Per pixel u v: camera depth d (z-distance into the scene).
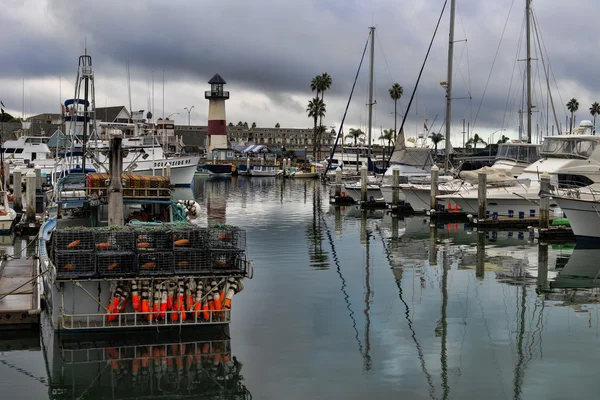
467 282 19.92
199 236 14.31
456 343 14.06
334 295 18.19
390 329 15.04
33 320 14.78
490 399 11.20
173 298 14.06
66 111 42.62
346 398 11.23
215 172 102.50
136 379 12.14
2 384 11.91
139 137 60.81
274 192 61.97
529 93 44.12
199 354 13.33
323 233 31.19
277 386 11.77
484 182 32.19
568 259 23.80
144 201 17.52
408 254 24.98
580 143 31.47
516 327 15.22
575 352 13.48
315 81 114.19
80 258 13.52
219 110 117.81
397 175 40.44
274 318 15.83
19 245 27.16
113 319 13.84
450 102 43.72
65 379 12.11
